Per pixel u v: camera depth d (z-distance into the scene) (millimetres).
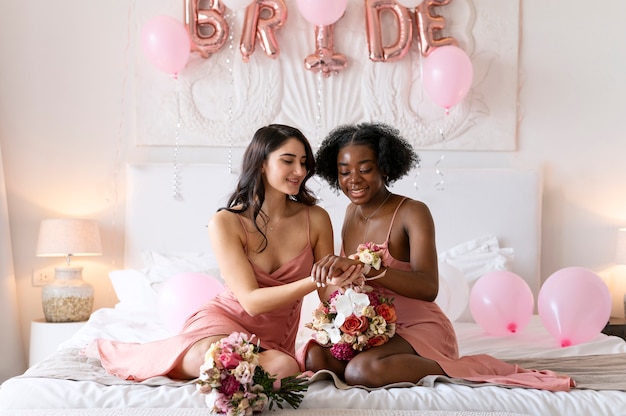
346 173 2691
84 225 4223
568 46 4500
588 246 4508
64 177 4469
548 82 4500
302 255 2656
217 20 4371
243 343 2199
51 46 4461
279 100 4445
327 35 4348
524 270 4344
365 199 2699
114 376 2521
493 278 3494
